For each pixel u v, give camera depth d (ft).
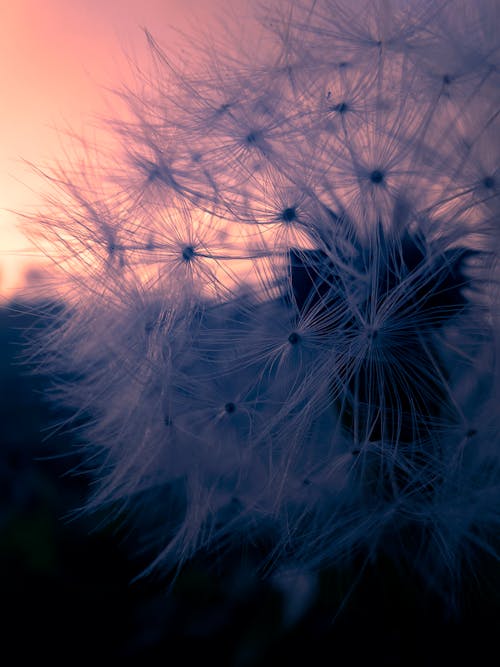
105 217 0.23
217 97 0.23
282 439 0.21
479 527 0.22
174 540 0.23
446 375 0.21
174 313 0.22
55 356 0.24
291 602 0.25
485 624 0.22
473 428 0.21
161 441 0.22
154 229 0.22
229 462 0.22
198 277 0.22
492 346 0.21
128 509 0.28
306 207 0.21
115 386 0.23
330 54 0.22
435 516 0.21
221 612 0.27
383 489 0.22
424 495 0.21
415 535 0.22
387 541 0.22
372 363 0.21
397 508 0.21
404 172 0.21
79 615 0.27
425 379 0.21
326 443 0.22
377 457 0.21
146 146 0.23
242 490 0.23
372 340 0.20
